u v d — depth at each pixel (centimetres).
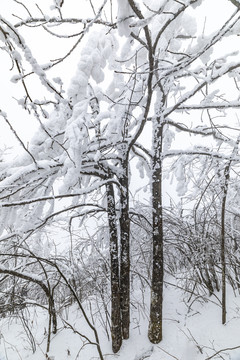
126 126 360
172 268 502
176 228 511
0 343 400
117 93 402
